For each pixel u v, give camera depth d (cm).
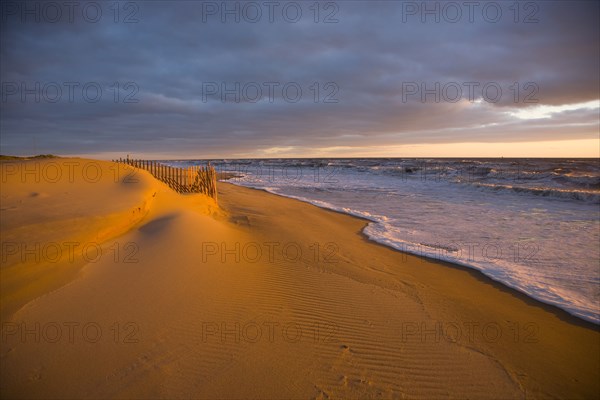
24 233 429
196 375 295
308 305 459
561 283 631
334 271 624
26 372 274
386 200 1736
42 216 496
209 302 413
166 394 270
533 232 1020
